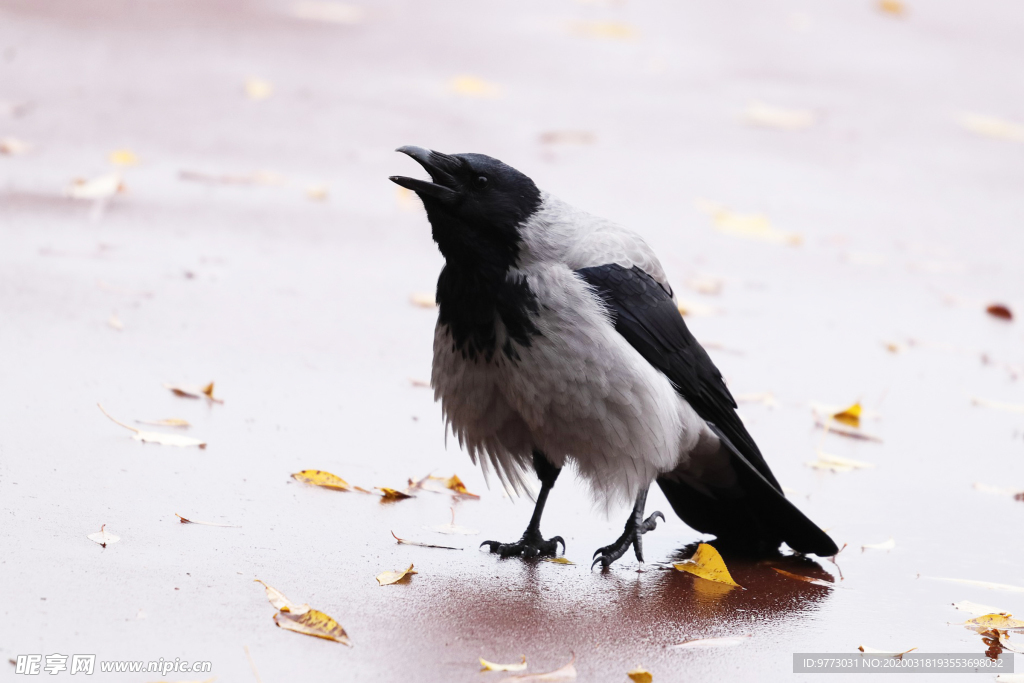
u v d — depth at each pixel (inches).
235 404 383.9
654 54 1159.0
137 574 265.7
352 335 467.2
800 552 337.1
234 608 256.2
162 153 687.7
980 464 407.8
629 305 323.9
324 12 1171.9
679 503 361.4
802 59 1213.1
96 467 321.7
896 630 283.0
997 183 871.1
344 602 268.7
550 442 319.3
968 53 1341.0
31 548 270.4
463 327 316.8
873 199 797.9
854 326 561.0
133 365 402.3
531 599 285.3
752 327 544.1
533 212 317.7
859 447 416.2
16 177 607.8
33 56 868.0
